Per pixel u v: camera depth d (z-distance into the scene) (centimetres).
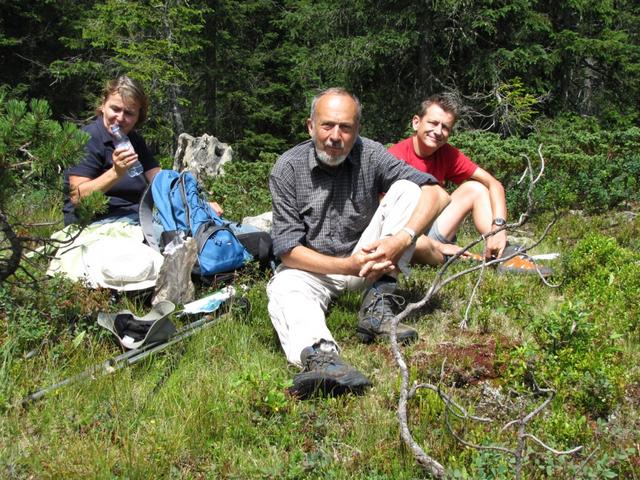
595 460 157
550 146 450
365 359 208
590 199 434
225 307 230
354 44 898
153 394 183
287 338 202
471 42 861
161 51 918
